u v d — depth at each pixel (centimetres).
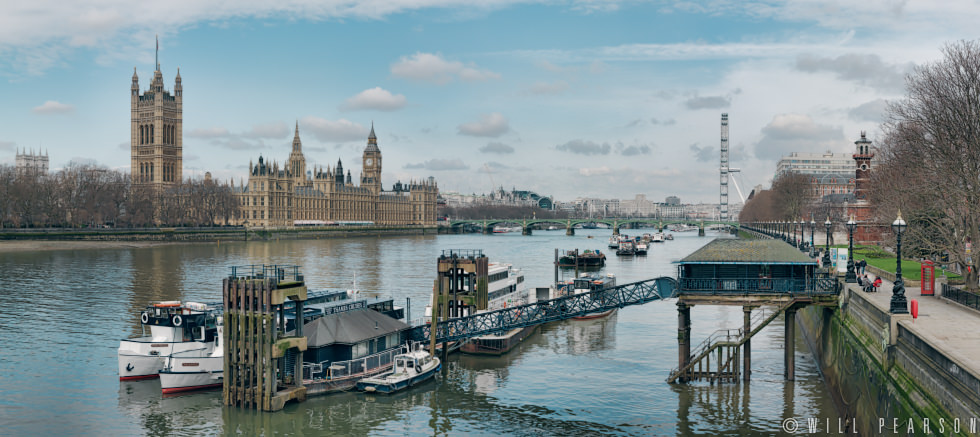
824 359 7181
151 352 7075
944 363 3738
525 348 8712
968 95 7931
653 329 9888
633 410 6244
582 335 9500
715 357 8081
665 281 7138
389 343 7394
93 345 8500
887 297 6525
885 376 4675
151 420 5991
